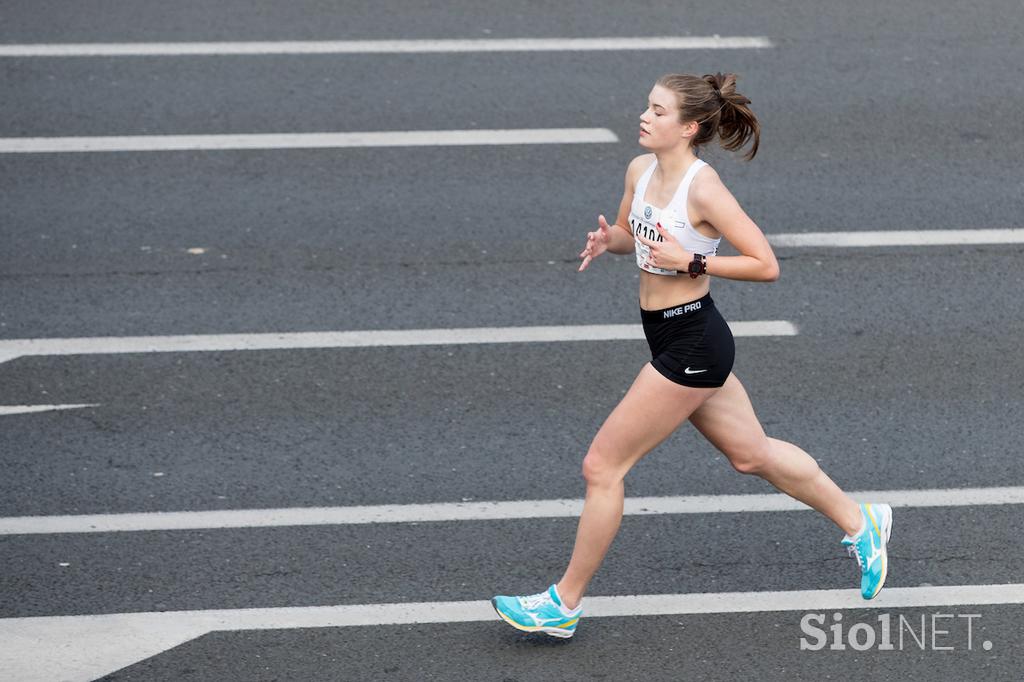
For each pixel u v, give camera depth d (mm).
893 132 40688
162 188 37156
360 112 41250
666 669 21719
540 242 35156
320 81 43031
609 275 34000
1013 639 22453
